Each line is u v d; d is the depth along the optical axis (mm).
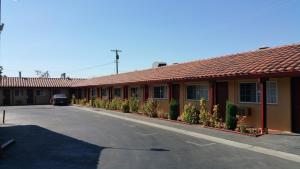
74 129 19484
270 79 17109
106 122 23172
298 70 14180
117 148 13281
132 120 24281
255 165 10250
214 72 19922
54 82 57156
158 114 26141
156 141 14805
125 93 35312
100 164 10602
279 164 10344
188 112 21234
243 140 14562
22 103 53406
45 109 38719
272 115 16984
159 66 36344
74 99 51750
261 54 20000
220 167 10039
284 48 19234
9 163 10953
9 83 52469
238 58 21578
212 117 19062
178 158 11297
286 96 16297
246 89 18844
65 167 10312
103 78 47031
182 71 25109
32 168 10258
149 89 29750
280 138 14562
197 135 16281
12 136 16922
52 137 16484
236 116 17578
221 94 20766
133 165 10383
